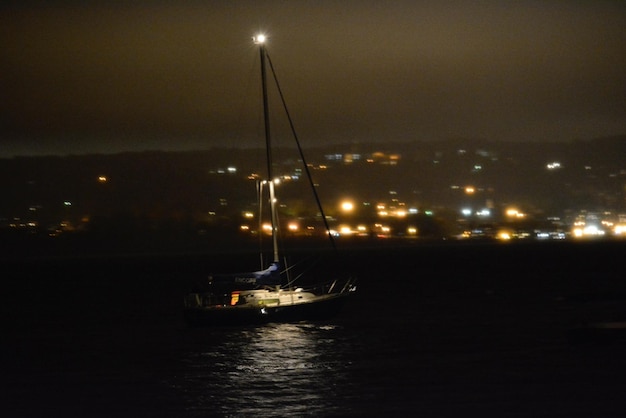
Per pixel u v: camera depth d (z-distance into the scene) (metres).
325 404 113.06
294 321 175.62
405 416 105.56
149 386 129.62
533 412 105.56
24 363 157.00
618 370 128.25
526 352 147.25
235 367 142.75
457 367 135.00
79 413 113.81
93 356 162.62
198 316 174.38
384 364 140.25
